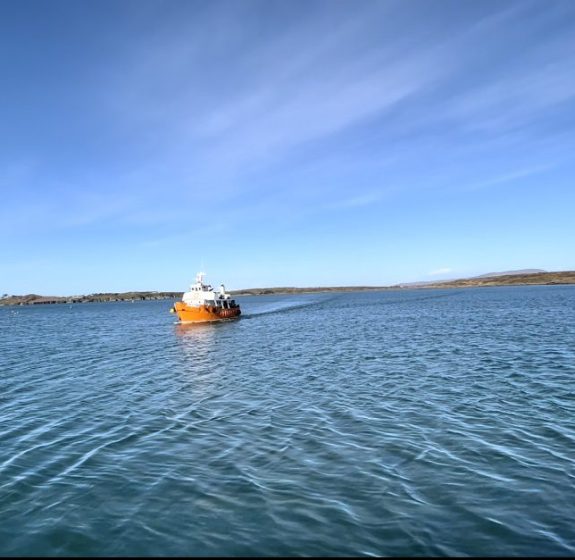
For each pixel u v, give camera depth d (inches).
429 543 343.3
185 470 495.5
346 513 390.6
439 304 3956.7
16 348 1743.4
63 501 433.4
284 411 711.1
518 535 350.3
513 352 1179.9
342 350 1358.3
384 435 584.4
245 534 364.5
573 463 481.7
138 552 346.6
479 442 550.0
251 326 2413.9
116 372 1132.5
